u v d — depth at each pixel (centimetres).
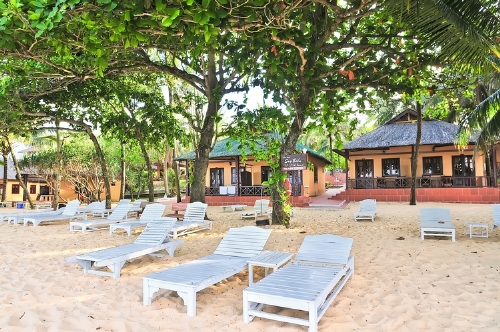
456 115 2434
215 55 1169
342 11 732
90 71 911
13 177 2775
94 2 413
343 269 469
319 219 1255
